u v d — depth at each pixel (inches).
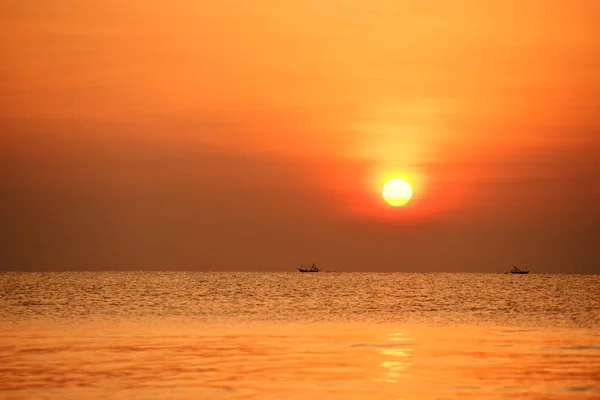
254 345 1863.9
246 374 1379.2
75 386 1254.9
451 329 2400.3
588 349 1782.7
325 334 2194.9
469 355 1658.5
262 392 1206.3
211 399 1152.8
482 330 2364.7
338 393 1200.2
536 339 2044.8
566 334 2207.2
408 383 1291.8
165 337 2073.1
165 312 3289.9
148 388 1238.9
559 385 1278.3
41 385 1263.5
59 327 2417.6
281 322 2719.0
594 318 2977.4
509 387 1258.6
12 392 1203.9
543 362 1547.7
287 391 1215.6
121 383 1283.2
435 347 1824.6
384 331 2317.9
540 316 3115.2
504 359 1590.8
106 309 3499.0
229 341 1964.8
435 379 1332.4
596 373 1400.1
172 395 1182.3
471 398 1167.0
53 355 1640.0
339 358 1601.9
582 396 1189.1
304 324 2623.0
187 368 1450.5
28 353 1674.5
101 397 1166.3
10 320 2743.6
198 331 2288.4
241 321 2763.3
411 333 2241.6
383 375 1371.8
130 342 1926.7
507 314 3260.3
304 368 1455.5
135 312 3270.2
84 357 1606.8
